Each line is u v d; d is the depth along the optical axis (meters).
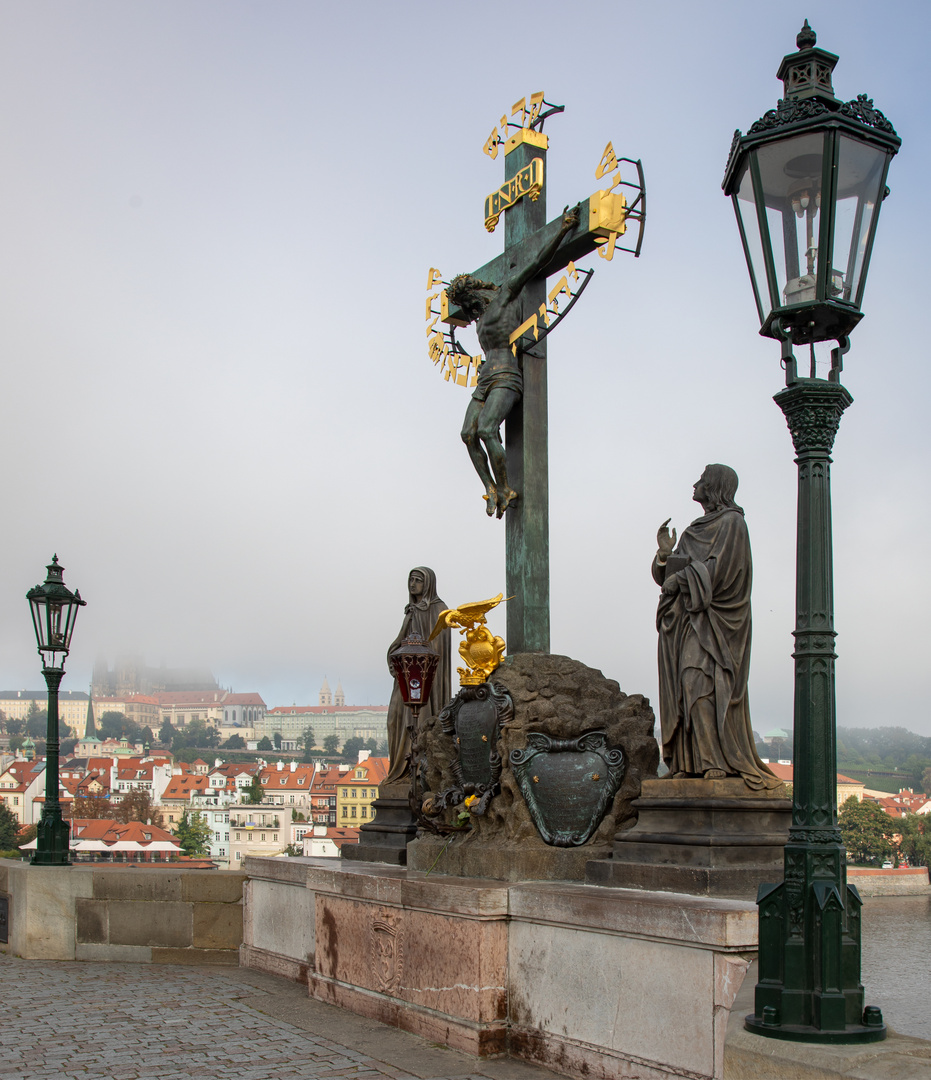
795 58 5.95
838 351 5.98
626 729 9.59
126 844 113.00
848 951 5.45
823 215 5.76
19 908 14.53
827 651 5.64
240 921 13.55
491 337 11.80
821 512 5.73
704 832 8.18
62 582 15.92
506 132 12.34
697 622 8.62
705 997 6.61
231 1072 8.00
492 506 11.61
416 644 11.91
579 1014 7.69
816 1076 5.05
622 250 10.66
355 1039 9.00
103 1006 10.64
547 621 11.47
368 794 151.12
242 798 153.75
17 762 176.62
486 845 9.88
